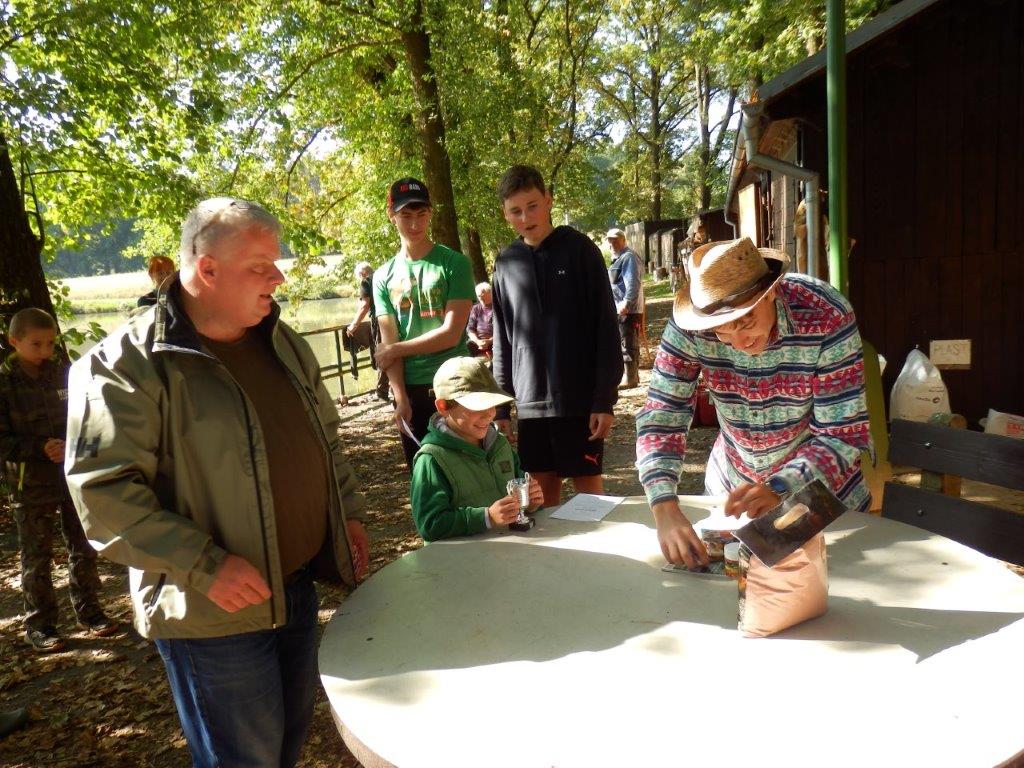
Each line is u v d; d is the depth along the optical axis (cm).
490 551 223
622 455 672
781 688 142
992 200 557
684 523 203
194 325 175
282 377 196
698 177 3247
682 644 161
